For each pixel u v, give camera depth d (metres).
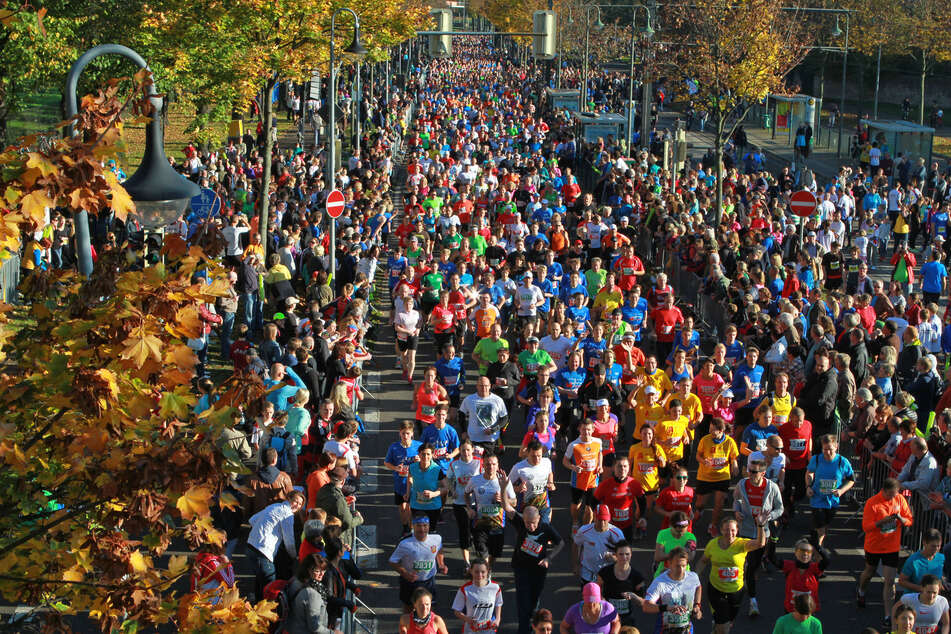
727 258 81.12
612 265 77.25
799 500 48.50
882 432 48.19
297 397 46.09
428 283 71.69
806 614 33.03
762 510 40.12
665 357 64.88
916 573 36.44
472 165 125.50
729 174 123.19
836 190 118.06
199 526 20.47
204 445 18.91
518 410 63.31
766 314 64.75
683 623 35.19
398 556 38.16
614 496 42.47
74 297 21.22
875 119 194.62
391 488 52.31
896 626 33.72
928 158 155.12
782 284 73.12
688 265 83.25
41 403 20.55
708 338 76.31
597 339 56.25
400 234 87.69
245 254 71.88
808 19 199.12
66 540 20.78
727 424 51.41
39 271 22.05
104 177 19.25
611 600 36.31
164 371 19.34
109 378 18.64
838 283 83.81
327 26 87.31
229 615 20.48
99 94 20.16
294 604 31.91
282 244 79.56
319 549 35.09
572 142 155.50
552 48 81.88
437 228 98.88
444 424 45.41
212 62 83.44
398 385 67.69
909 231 112.19
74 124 20.39
